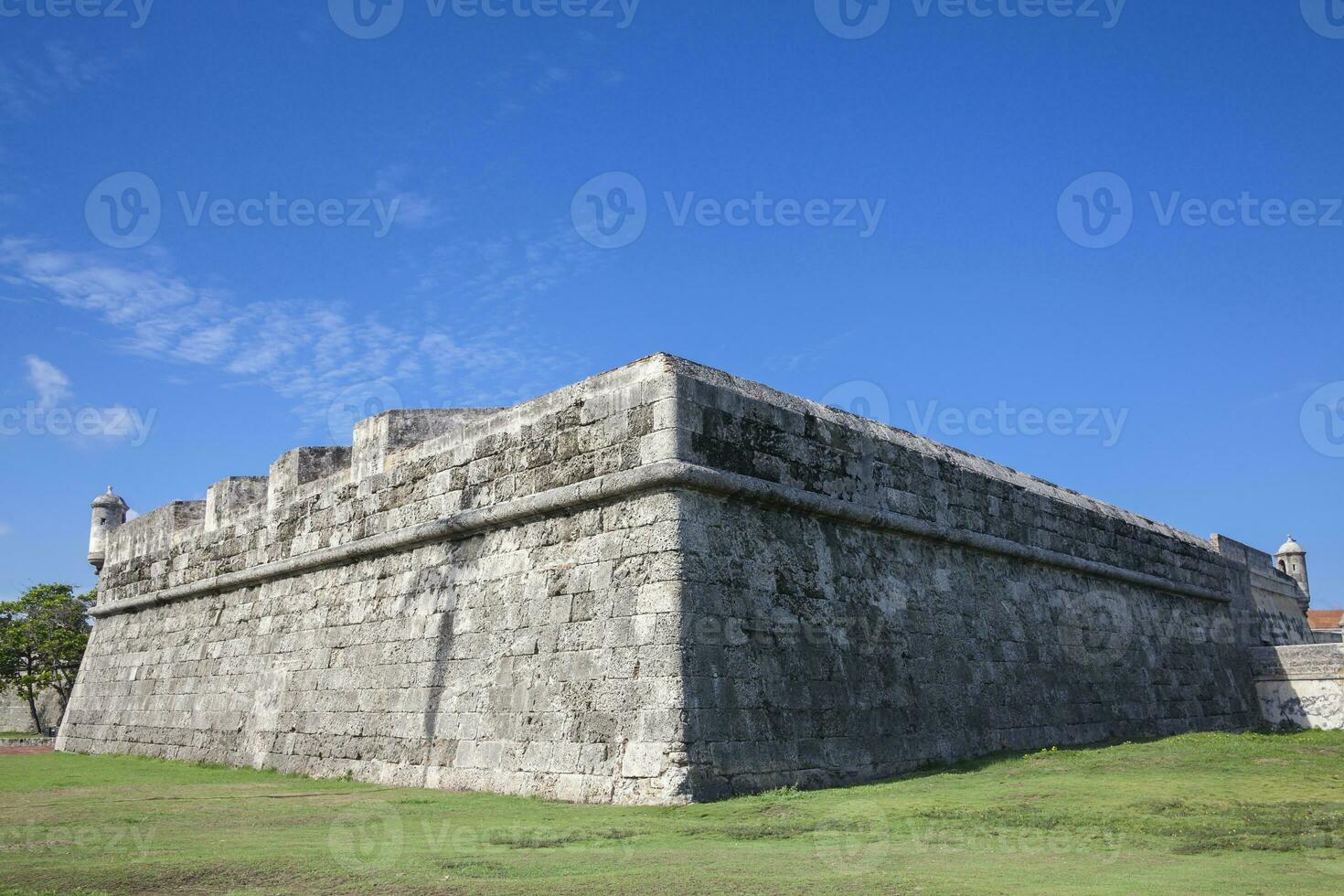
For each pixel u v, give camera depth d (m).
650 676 11.31
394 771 14.48
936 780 12.06
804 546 13.39
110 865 7.10
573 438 13.24
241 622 19.59
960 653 15.47
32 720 42.81
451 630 14.42
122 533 25.45
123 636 24.11
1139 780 11.09
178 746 20.19
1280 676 25.08
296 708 17.11
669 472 11.78
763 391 13.45
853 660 13.45
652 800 10.72
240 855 7.50
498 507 13.97
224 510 21.31
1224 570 25.86
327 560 17.34
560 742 12.05
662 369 12.33
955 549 16.27
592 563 12.55
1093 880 6.30
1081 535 19.72
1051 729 16.91
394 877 6.66
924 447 16.22
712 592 11.84
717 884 6.33
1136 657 20.52
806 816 9.26
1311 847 7.43
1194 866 6.79
